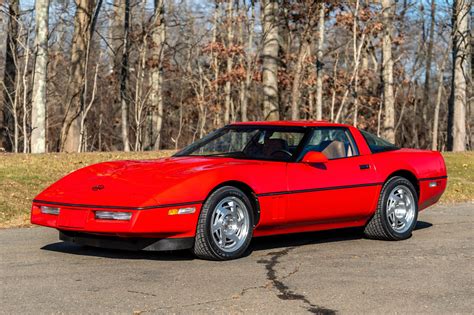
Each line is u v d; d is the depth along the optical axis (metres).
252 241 7.88
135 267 6.22
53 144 41.88
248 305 4.95
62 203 6.48
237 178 6.72
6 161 15.78
